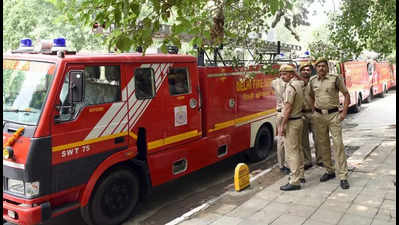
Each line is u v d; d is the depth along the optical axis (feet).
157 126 19.47
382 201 17.54
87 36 47.75
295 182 19.71
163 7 13.01
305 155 23.63
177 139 20.67
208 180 24.80
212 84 23.07
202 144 22.35
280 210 17.15
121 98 17.66
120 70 17.69
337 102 20.06
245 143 26.48
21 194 14.96
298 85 19.42
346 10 23.38
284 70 19.75
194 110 21.79
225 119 24.30
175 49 21.44
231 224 15.97
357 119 48.47
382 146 28.73
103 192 17.16
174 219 18.31
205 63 24.34
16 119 15.44
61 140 15.35
